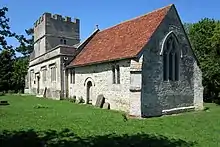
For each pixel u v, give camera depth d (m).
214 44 33.22
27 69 53.19
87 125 15.25
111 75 24.12
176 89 23.64
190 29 43.16
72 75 31.89
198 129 15.73
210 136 14.02
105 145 11.30
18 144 11.12
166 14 23.16
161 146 11.62
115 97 23.44
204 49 37.69
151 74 21.53
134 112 20.52
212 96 38.53
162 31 22.70
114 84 23.61
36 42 49.81
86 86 28.45
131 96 20.73
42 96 39.25
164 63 22.91
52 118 17.42
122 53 22.78
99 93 25.98
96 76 26.50
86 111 21.86
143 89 20.78
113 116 19.25
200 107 25.88
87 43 33.81
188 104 24.84
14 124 14.98
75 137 12.31
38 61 42.81
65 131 13.46
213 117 20.59
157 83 21.95
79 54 32.56
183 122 18.02
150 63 21.50
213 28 39.22
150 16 25.17
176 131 14.95
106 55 25.31
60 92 32.81
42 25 45.97
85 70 28.62
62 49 32.94
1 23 11.38
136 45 22.14
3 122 15.48
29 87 49.00
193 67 25.64
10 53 13.70
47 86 38.09
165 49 22.92
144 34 22.89
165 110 22.38
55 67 34.53
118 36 27.36
